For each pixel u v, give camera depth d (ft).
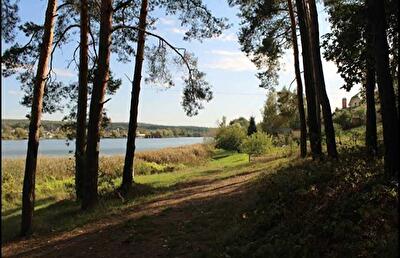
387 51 32.58
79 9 58.18
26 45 53.93
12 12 47.78
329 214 26.86
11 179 76.79
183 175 93.04
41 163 94.89
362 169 36.55
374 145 51.42
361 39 44.86
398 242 20.30
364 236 23.04
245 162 113.39
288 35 85.76
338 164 41.32
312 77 56.90
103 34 51.70
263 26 83.46
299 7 57.16
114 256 30.32
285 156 99.91
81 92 58.80
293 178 38.29
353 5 46.37
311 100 56.75
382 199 27.22
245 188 51.75
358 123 143.43
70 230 41.50
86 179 52.03
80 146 59.77
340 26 47.16
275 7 80.18
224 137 181.88
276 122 156.46
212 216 37.17
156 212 43.73
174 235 33.04
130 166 64.80
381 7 32.55
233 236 28.76
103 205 52.37
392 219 24.12
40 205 63.21
